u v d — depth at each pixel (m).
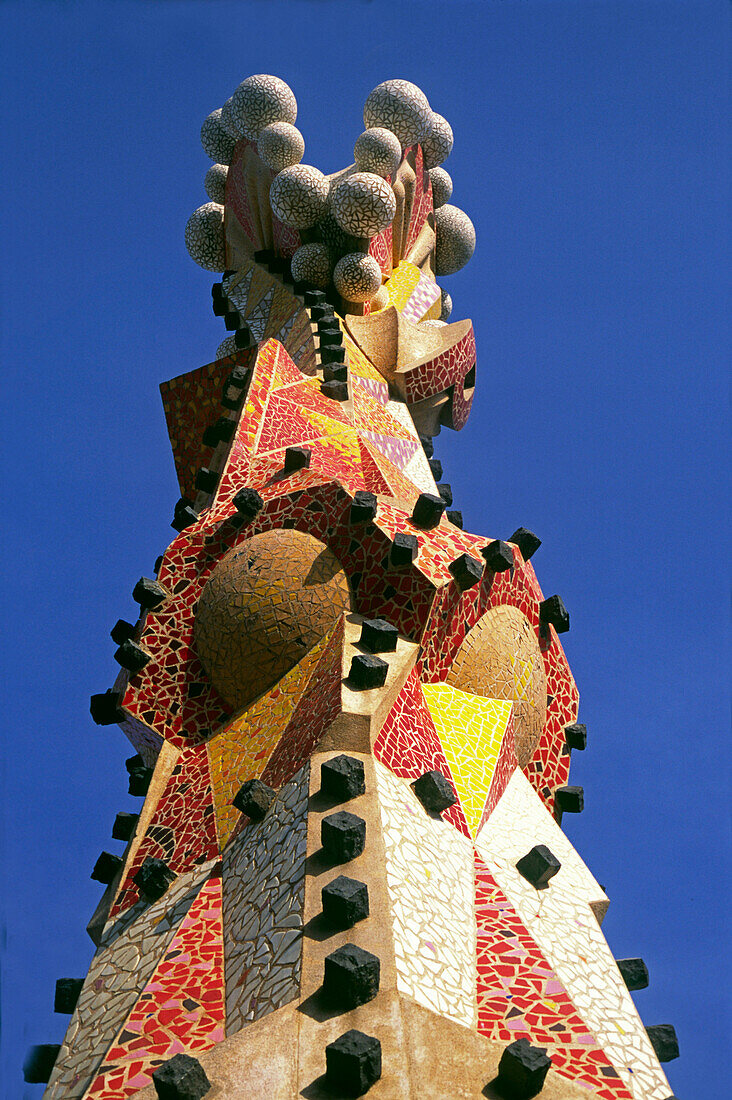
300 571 10.54
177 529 12.21
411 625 10.03
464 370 17.70
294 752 8.66
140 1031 6.74
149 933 8.20
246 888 7.77
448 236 21.02
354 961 6.12
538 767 11.67
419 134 18.72
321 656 9.91
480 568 10.33
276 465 12.73
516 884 8.41
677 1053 8.01
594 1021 7.18
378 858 7.17
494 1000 6.85
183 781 9.92
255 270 19.05
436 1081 5.60
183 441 16.52
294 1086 5.58
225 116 19.02
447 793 8.33
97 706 10.77
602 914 9.09
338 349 15.84
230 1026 6.55
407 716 9.12
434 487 15.26
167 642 10.89
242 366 15.83
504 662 10.66
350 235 17.52
